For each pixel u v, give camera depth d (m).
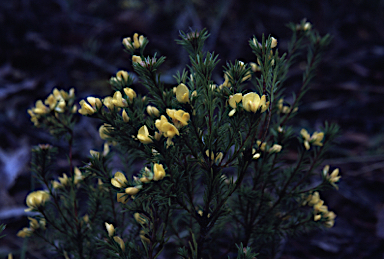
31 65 1.42
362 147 1.16
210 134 0.50
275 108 0.59
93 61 1.47
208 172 0.51
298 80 1.47
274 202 0.60
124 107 0.51
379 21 1.81
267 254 0.61
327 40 0.60
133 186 0.49
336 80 1.47
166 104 0.50
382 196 0.98
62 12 1.63
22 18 1.52
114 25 1.63
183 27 1.62
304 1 1.85
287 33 1.66
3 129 1.13
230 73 0.50
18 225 0.88
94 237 0.58
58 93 0.58
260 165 0.59
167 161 0.48
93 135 1.18
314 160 0.59
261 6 1.77
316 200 0.58
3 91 1.27
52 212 0.58
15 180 0.99
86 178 0.59
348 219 0.90
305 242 0.83
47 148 0.57
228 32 1.64
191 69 0.51
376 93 1.39
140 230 0.58
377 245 0.82
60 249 0.59
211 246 0.60
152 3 1.71
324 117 1.30
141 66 0.49
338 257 0.80
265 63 0.50
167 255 0.73
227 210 0.52
